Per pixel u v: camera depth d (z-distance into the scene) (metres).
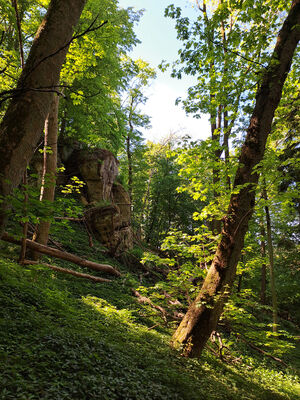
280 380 8.12
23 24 10.30
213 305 6.63
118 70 18.30
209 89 9.14
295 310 21.31
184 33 8.11
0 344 3.69
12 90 2.13
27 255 9.70
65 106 17.27
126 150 30.00
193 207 30.61
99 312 7.50
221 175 8.54
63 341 4.39
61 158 18.27
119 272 13.44
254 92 8.79
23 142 3.04
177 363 5.89
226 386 5.60
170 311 11.27
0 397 2.71
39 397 2.92
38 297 6.08
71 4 3.56
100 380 3.73
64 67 9.12
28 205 3.08
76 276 10.60
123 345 5.73
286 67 6.96
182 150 8.83
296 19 6.93
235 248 6.73
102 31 9.12
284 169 10.86
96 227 16.55
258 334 7.73
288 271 18.34
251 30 7.71
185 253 8.47
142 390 3.96
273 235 17.98
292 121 11.62
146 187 33.81
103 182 18.33
